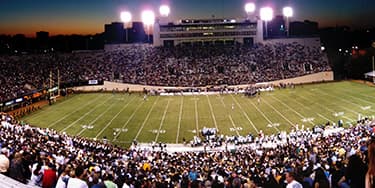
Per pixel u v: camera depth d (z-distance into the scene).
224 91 97.50
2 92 79.75
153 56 123.25
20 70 99.00
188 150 48.16
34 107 77.88
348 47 149.88
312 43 131.88
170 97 92.81
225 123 63.53
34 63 106.31
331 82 106.75
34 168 14.66
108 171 19.89
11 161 13.87
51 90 92.19
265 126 60.16
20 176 13.45
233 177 14.85
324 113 66.25
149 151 41.16
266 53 126.00
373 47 115.50
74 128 60.31
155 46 137.62
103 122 64.75
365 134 31.58
